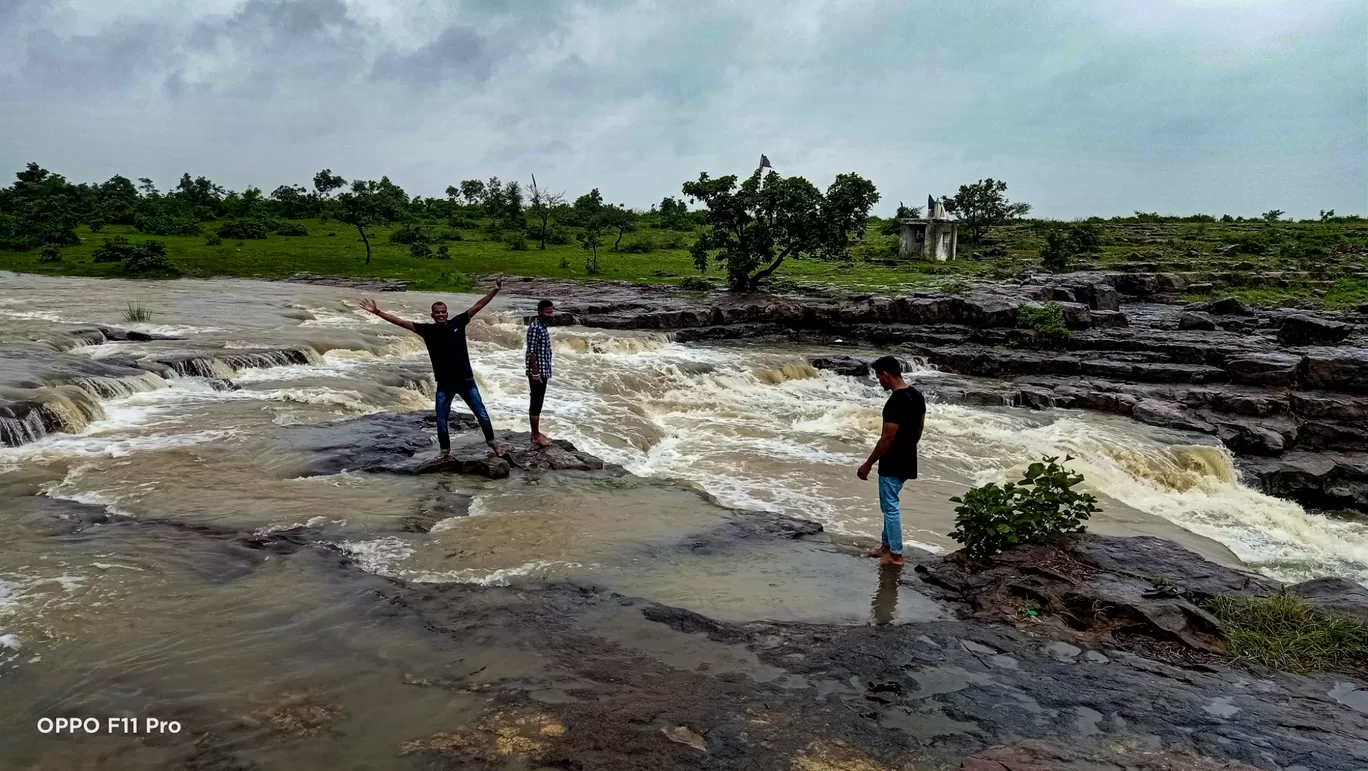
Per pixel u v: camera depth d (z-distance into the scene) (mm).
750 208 31094
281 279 33281
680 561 6957
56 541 6629
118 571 6082
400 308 24703
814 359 21125
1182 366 20344
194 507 7633
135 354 14414
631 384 17375
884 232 65250
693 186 31422
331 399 12727
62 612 5375
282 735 4070
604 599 6000
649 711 4387
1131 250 52312
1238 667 5223
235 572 6160
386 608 5625
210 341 16844
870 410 16156
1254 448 16031
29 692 4406
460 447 9977
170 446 9688
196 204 61188
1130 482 13680
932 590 6508
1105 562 6867
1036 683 4863
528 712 4340
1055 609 5965
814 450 13359
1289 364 18594
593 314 25219
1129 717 4461
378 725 4184
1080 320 25281
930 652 5266
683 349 22719
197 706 4316
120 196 60375
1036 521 7336
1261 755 4082
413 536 7152
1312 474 15125
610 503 8523
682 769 3852
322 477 8852
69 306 21938
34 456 8984
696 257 32750
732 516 8406
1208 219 74312
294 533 7047
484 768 3828
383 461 9492
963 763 3902
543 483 9055
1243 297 36000
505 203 64500
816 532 8188
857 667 5012
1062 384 19641
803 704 4520
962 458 13711
